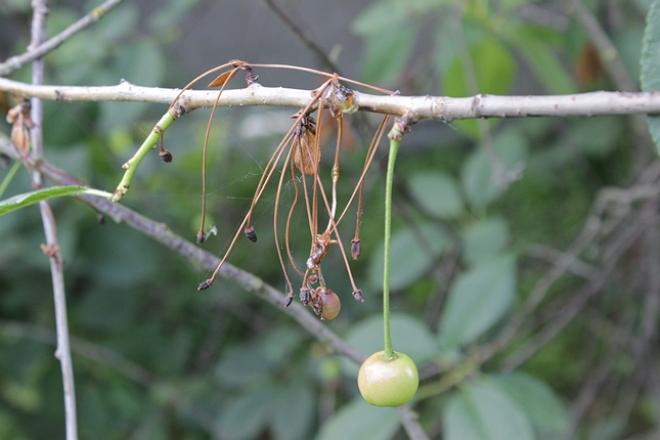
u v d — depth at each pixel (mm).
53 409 798
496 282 564
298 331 783
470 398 534
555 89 635
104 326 808
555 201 1016
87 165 701
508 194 1036
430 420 781
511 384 568
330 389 734
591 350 854
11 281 803
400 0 683
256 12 1128
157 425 810
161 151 426
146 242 757
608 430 809
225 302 883
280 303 480
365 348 556
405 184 837
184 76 965
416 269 666
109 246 744
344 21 1209
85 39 732
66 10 900
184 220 919
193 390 818
